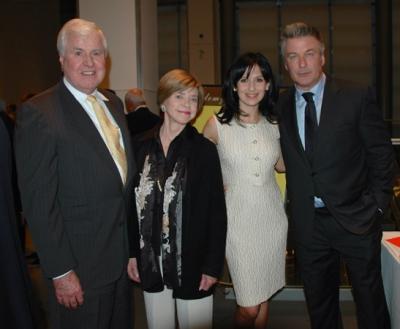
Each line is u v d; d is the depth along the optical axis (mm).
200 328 2064
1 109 1668
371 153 2121
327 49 10508
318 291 2285
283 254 2346
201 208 1997
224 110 2307
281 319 3205
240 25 10625
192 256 1988
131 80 5250
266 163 2240
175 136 2062
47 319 2961
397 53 10172
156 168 2023
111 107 2014
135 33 5207
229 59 10164
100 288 1818
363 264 2146
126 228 1918
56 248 1675
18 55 10430
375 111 2105
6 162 1478
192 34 9859
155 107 5836
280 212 2316
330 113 2082
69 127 1728
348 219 2104
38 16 10398
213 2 9766
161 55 11016
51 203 1669
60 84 1817
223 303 3506
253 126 2275
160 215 2000
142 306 3336
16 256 1492
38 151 1645
